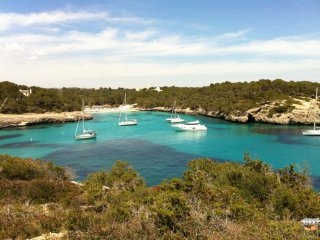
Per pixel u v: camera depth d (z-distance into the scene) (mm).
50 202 28375
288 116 132500
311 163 66188
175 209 20062
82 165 66312
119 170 41531
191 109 189500
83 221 19688
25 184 30703
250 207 24219
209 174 35406
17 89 169125
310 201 27469
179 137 102625
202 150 80812
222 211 21391
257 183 30422
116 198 28828
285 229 18328
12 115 145375
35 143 94375
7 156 42875
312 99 148875
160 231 17766
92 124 143625
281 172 37344
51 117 148250
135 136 106125
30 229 19344
